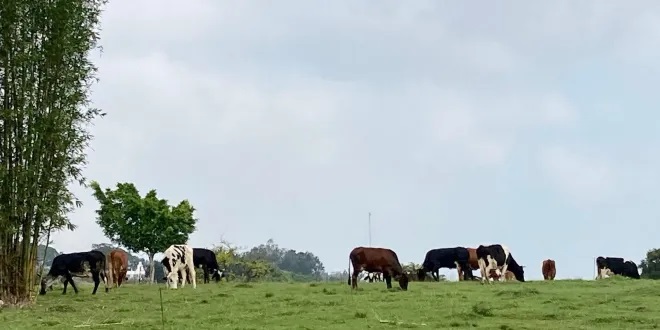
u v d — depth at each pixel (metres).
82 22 24.70
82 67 24.78
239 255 61.84
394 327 16.16
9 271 22.91
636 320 16.89
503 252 34.75
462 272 41.00
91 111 24.88
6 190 22.89
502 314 18.20
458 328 15.98
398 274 26.86
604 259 45.19
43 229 24.09
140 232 50.53
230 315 18.50
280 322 17.12
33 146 22.94
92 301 24.20
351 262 27.27
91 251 29.78
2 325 17.66
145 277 66.00
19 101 23.16
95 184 50.88
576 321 17.03
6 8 22.97
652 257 60.50
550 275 45.53
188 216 51.59
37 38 23.94
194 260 39.00
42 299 25.61
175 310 20.25
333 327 16.20
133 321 17.67
